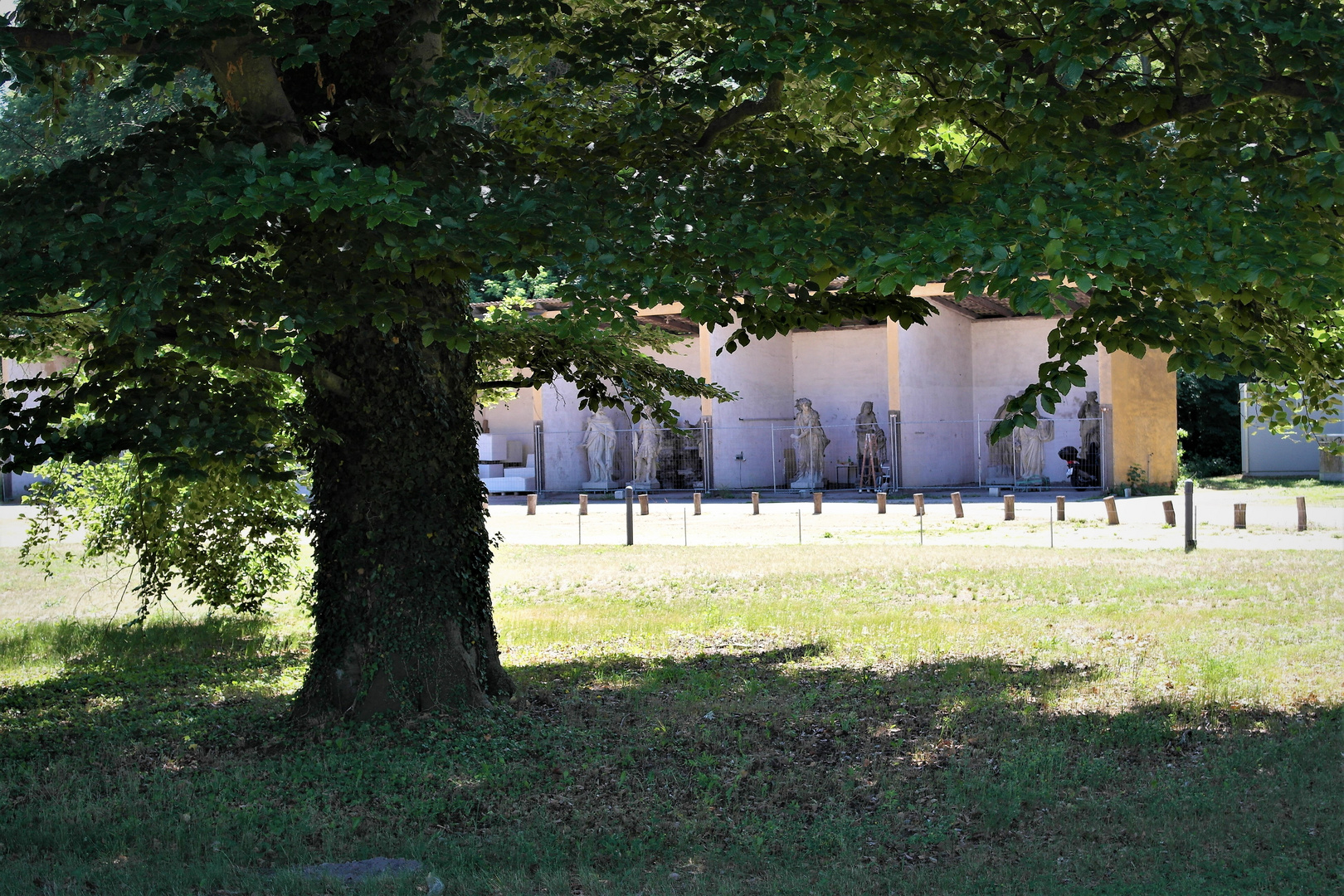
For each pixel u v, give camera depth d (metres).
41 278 7.71
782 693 11.55
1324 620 14.26
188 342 8.15
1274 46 8.46
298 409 9.76
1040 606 16.53
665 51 9.80
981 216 7.69
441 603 10.55
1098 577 19.16
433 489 10.52
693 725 10.34
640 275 7.64
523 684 12.16
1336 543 23.22
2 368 37.69
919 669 12.45
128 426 8.76
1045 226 7.27
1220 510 32.03
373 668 10.31
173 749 9.98
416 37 8.50
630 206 8.31
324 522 10.52
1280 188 8.07
